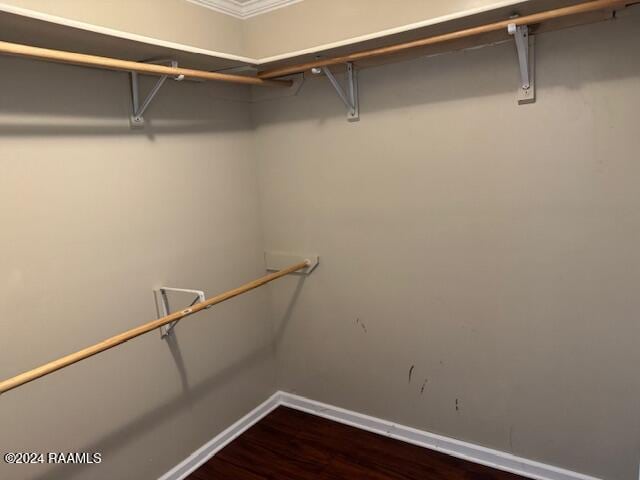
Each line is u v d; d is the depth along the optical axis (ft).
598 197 5.72
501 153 6.23
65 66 5.52
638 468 5.99
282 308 8.70
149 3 6.39
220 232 7.75
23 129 5.16
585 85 5.60
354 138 7.36
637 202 5.52
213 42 7.41
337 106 7.43
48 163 5.40
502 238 6.40
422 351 7.34
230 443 7.90
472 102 6.32
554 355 6.31
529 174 6.09
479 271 6.65
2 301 5.06
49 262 5.45
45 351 5.46
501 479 6.71
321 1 7.13
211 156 7.55
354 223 7.61
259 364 8.64
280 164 8.20
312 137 7.76
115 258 6.17
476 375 6.94
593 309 5.96
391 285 7.44
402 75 6.79
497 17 5.34
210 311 7.61
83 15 5.64
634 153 5.46
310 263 8.13
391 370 7.70
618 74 5.42
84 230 5.80
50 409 5.54
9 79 5.02
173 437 7.09
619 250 5.70
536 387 6.50
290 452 7.59
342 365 8.21
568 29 5.58
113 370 6.21
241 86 8.06
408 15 6.45
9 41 4.89
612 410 6.05
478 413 7.02
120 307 6.26
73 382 5.76
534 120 5.95
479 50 6.16
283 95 7.90
